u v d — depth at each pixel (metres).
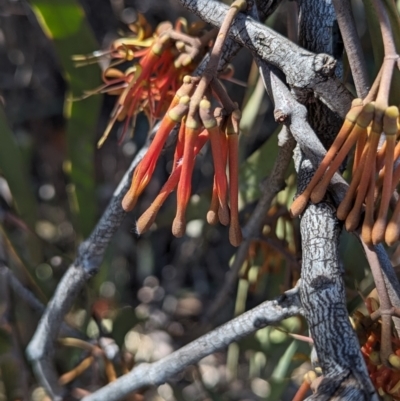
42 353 0.64
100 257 0.61
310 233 0.48
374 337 0.50
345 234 0.64
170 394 1.00
